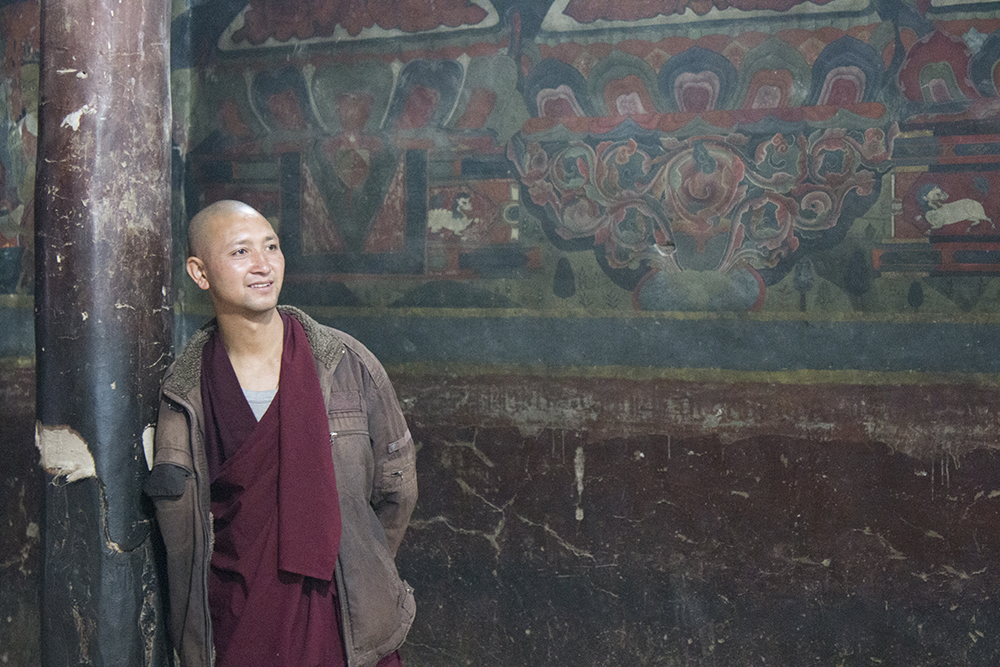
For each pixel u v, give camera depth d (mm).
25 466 3406
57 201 1712
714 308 2748
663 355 2793
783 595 2691
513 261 2932
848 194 2635
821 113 2650
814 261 2664
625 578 2828
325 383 1706
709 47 2740
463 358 2980
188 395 1668
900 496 2604
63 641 1752
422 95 3018
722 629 2740
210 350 1689
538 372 2908
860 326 2629
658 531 2799
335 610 1686
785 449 2691
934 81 2559
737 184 2723
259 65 3215
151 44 1772
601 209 2844
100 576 1714
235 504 1611
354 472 1704
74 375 1707
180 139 3326
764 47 2693
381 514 1874
